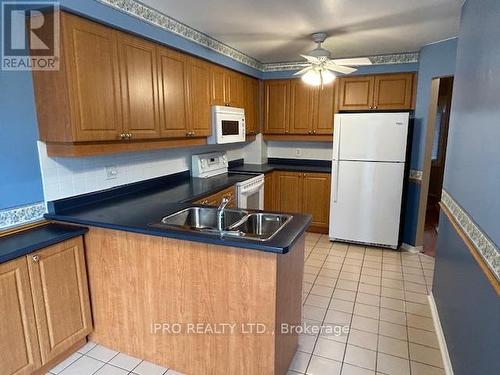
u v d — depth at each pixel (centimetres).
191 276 184
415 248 385
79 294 206
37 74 196
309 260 362
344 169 395
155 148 268
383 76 403
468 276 173
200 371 194
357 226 401
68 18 187
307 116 450
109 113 217
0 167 187
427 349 217
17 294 171
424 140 364
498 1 148
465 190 190
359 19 264
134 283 200
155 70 256
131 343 209
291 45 350
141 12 232
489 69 157
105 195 260
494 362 129
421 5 233
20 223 200
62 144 204
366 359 207
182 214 224
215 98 345
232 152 466
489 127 151
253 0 225
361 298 280
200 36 303
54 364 200
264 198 438
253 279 170
